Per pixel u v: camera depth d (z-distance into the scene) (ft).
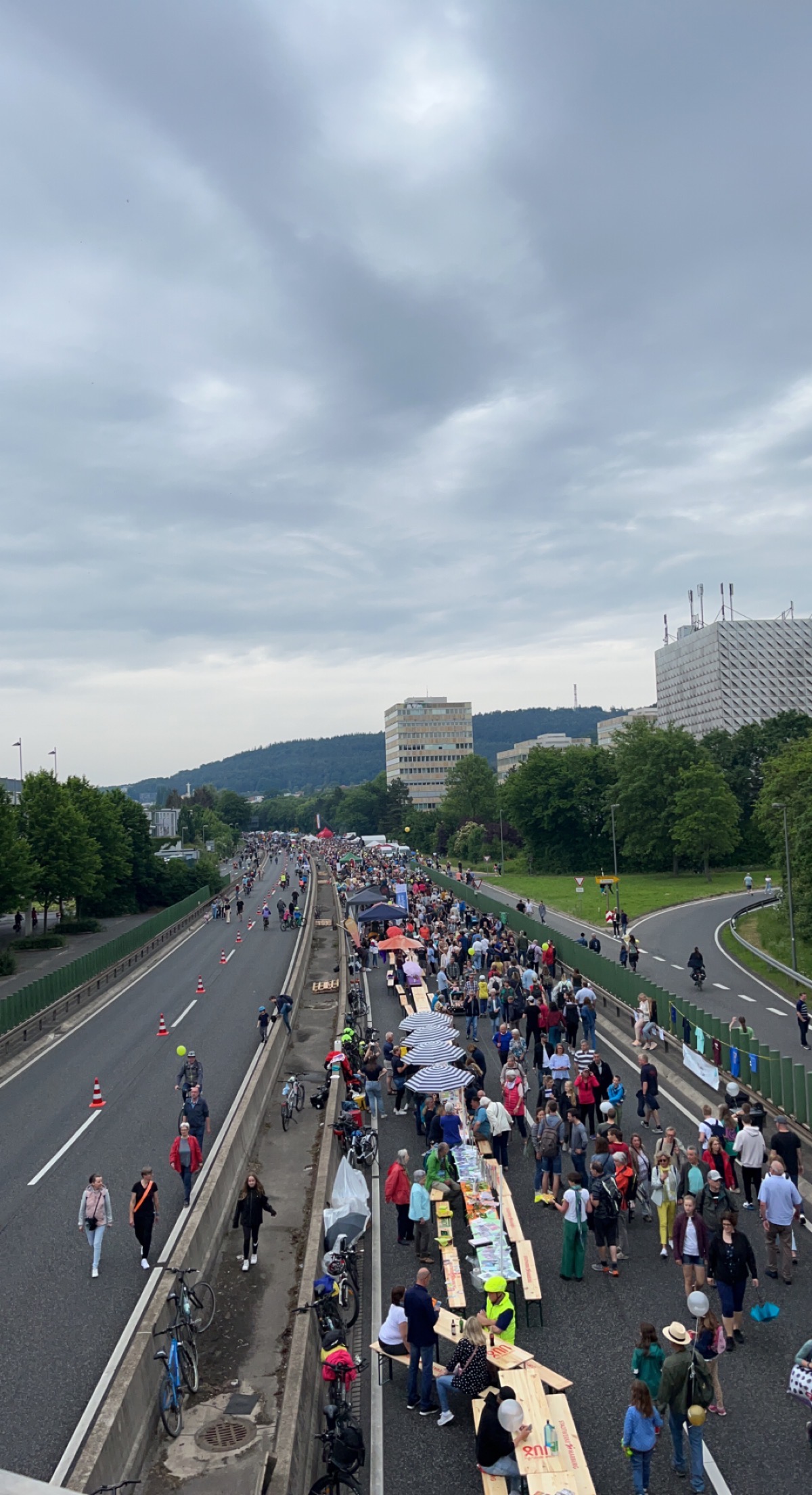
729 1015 130.11
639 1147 61.98
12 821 198.39
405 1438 41.06
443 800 602.85
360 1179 63.57
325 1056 111.04
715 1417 40.81
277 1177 73.10
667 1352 45.14
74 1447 38.99
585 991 105.40
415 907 211.61
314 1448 41.34
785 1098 75.20
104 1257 57.41
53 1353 46.55
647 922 230.89
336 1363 42.70
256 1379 45.03
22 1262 56.80
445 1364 46.14
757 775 410.93
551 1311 50.60
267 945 203.41
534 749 429.79
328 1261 52.49
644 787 365.40
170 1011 136.46
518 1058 79.30
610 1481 37.37
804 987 147.95
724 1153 59.00
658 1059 99.14
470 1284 54.24
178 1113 85.66
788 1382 42.96
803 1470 37.42
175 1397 41.73
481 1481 37.78
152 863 303.07
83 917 267.80
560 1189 66.80
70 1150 76.84
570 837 414.41
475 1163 66.08
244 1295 53.72
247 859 520.83
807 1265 53.47
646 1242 59.21
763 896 276.00
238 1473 38.04
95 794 278.05
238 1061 105.29
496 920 177.47
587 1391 43.32
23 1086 97.86
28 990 123.24
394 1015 128.47
